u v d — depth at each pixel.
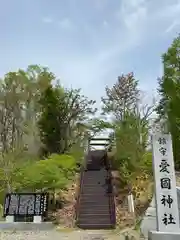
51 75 32.41
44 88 31.16
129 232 13.38
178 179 19.58
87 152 30.97
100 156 29.94
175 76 24.09
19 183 17.88
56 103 28.80
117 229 14.43
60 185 18.00
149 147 22.12
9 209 15.59
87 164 26.59
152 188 18.06
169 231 9.88
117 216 15.77
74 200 18.22
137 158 20.58
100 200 17.83
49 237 12.92
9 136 30.56
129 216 15.66
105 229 14.66
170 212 10.09
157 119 25.88
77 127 29.55
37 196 15.90
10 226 14.84
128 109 28.00
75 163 22.83
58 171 18.12
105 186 20.03
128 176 19.66
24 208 15.57
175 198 10.24
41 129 28.58
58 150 27.83
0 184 19.09
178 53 24.22
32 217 15.41
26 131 30.05
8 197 15.92
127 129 22.03
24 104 31.41
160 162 10.66
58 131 28.20
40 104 30.56
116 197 18.25
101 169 24.41
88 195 18.59
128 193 18.39
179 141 23.12
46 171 17.52
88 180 21.38
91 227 14.86
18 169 18.88
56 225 15.48
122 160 21.91
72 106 28.98
